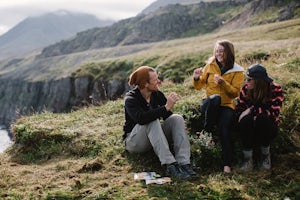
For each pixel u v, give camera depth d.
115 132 8.91
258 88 6.85
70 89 87.75
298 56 14.41
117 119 9.95
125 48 199.50
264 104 6.96
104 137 8.75
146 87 7.17
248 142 7.00
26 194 6.35
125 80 72.06
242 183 6.44
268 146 7.04
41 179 7.01
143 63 74.69
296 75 11.24
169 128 7.23
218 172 6.96
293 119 8.64
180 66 53.94
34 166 7.90
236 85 7.45
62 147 8.73
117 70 80.69
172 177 6.75
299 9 143.50
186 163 6.80
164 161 6.78
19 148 9.09
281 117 8.53
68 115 11.08
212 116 7.34
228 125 7.16
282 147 7.90
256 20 157.50
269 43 40.38
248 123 6.85
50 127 9.47
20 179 7.04
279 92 6.96
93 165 7.41
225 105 7.47
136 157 7.60
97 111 11.03
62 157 8.42
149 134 6.94
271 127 6.82
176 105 9.39
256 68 6.97
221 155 7.39
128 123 7.59
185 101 9.52
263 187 6.30
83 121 10.12
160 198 5.91
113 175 7.01
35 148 8.99
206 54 55.62
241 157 7.52
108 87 73.62
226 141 7.06
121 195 6.10
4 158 8.77
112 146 8.24
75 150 8.48
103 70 82.75
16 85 193.00
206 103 7.36
